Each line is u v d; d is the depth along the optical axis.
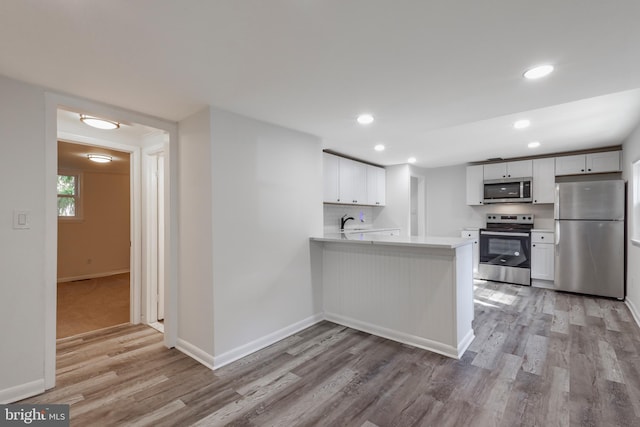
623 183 4.00
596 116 3.09
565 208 4.42
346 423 1.74
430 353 2.59
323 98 2.30
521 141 4.09
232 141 2.57
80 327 3.35
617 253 4.04
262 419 1.79
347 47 1.62
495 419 1.76
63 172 5.96
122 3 1.24
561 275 4.45
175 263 2.77
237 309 2.56
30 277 2.02
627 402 1.89
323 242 3.42
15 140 1.96
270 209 2.86
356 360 2.48
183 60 1.74
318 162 3.42
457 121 2.89
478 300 4.09
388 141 3.93
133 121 2.52
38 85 2.04
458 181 6.05
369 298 3.06
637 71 1.87
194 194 2.57
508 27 1.44
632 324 3.19
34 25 1.39
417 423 1.74
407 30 1.46
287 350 2.69
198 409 1.88
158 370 2.36
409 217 5.72
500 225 5.58
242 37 1.51
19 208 1.98
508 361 2.43
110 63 1.76
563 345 2.71
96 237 6.32
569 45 1.59
